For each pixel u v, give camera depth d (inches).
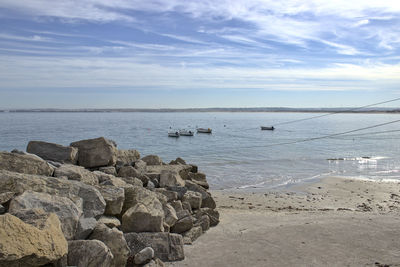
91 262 251.1
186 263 328.8
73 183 335.0
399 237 417.1
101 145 500.7
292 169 1664.6
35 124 7047.2
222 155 2401.6
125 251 283.7
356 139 3929.6
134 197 387.2
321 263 335.6
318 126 7288.4
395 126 7642.7
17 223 217.3
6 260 197.3
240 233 443.5
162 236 335.3
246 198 929.5
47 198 288.2
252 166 1782.7
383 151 2598.4
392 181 1275.8
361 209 802.8
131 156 611.2
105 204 334.0
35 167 363.9
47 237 228.7
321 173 1523.1
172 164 689.0
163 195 437.7
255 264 331.9
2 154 355.9
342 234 430.6
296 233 438.0
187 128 6220.5
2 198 280.1
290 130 5851.4
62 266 238.7
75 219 279.6
